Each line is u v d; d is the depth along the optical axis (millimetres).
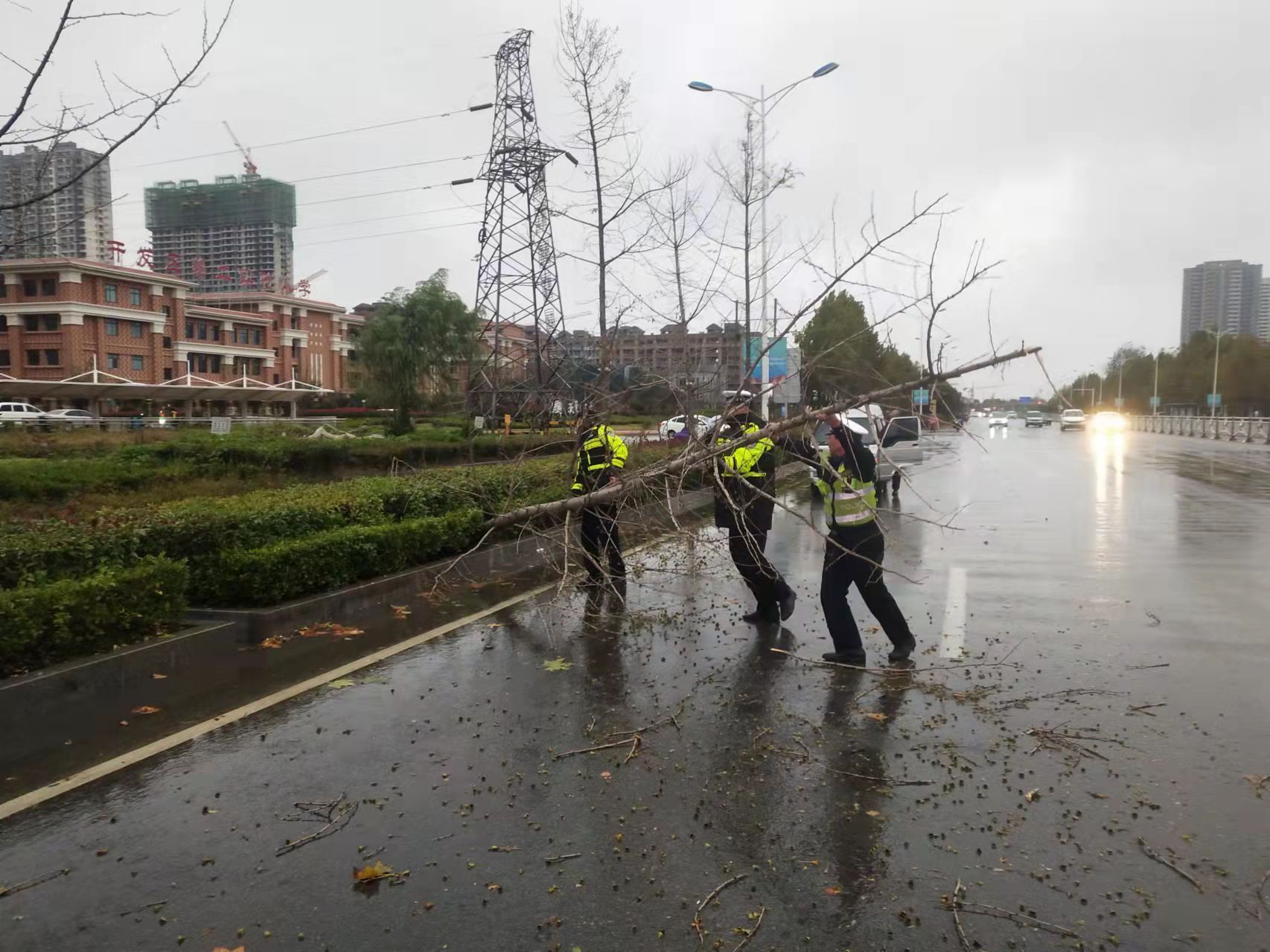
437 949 2953
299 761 4496
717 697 5445
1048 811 3896
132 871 3441
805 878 3369
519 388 21156
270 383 76750
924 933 3031
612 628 7195
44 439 22062
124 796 4094
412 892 3289
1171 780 4195
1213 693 5441
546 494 10688
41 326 57781
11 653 5219
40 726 5000
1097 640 6719
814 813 3895
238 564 7004
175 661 6047
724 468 6832
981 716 5062
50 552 6121
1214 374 67188
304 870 3439
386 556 8422
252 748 4668
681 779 4246
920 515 14672
